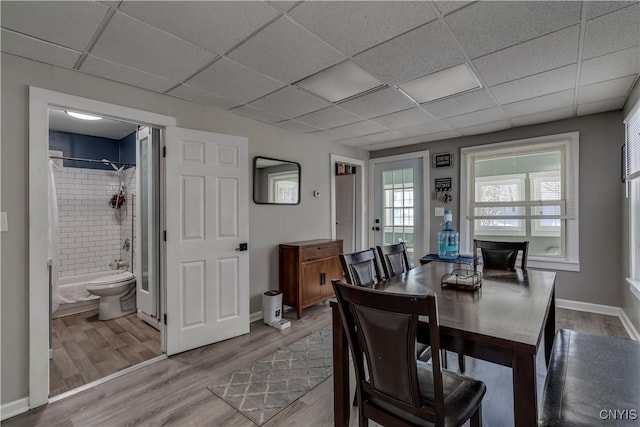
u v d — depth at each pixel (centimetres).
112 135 452
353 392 199
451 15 164
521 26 174
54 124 395
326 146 439
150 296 328
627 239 292
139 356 258
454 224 429
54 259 313
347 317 125
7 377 188
